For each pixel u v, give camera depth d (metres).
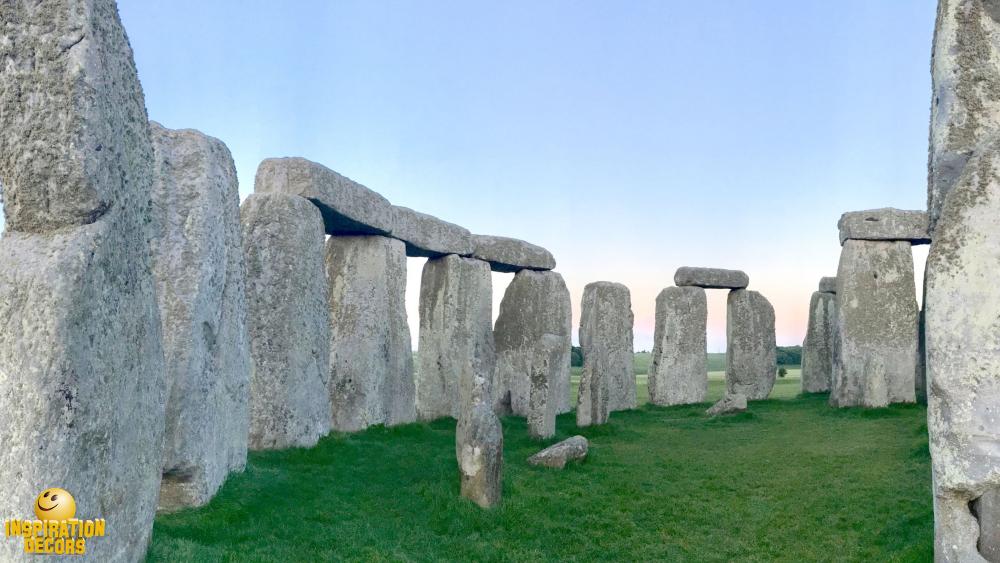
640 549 8.08
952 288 5.54
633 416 18.66
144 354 5.07
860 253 18.47
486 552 7.69
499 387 19.22
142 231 5.11
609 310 20.53
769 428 15.60
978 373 5.39
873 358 18.06
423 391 16.59
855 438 13.53
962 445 5.41
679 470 11.41
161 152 7.55
